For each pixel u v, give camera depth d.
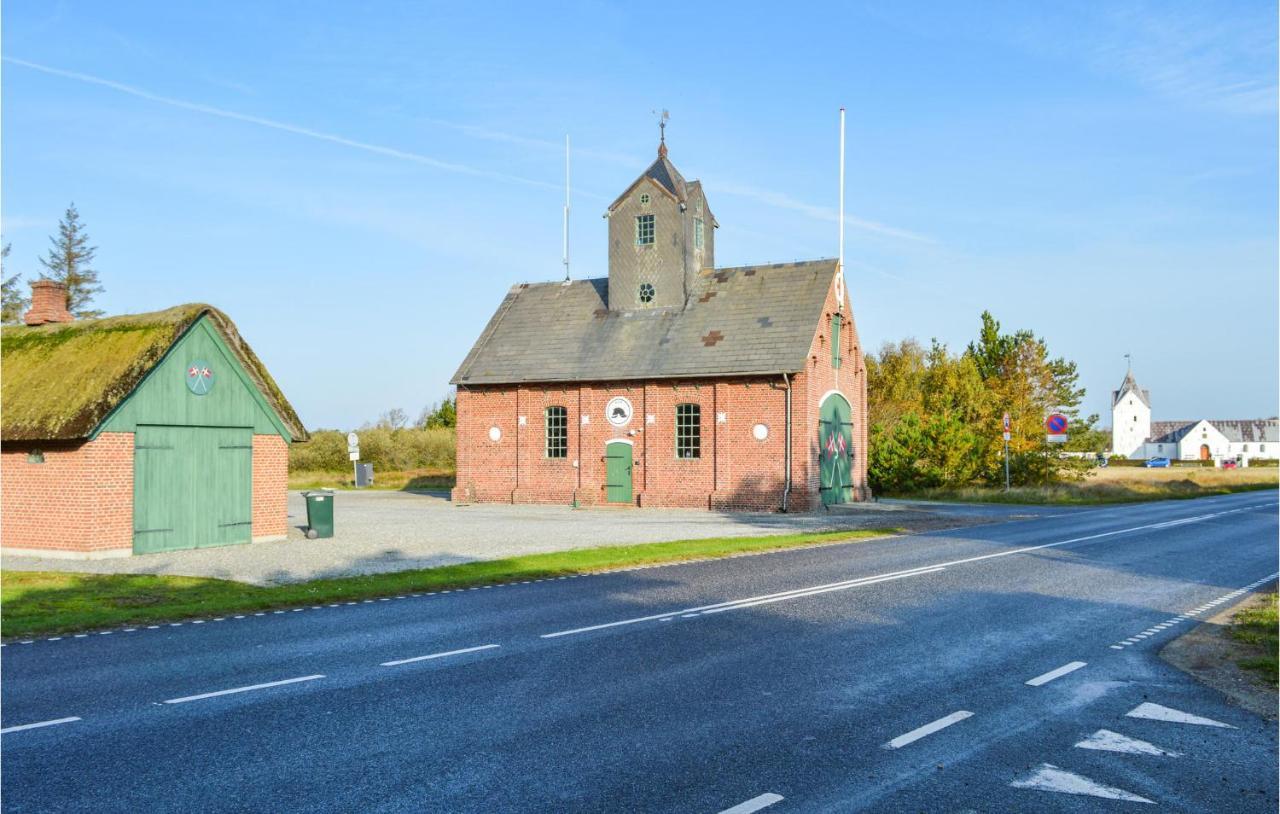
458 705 8.55
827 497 37.88
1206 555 21.28
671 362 38.06
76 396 20.86
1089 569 18.64
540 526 28.91
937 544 23.80
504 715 8.23
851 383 40.81
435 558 20.34
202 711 8.34
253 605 14.08
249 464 23.70
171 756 7.11
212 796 6.30
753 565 19.27
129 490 21.00
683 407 38.06
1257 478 70.88
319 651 10.94
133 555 20.97
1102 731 7.85
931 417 49.84
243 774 6.72
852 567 18.89
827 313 38.19
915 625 12.51
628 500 38.66
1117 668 10.12
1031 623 12.72
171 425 21.92
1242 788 6.57
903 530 27.98
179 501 22.03
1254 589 16.06
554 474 40.19
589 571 18.36
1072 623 12.75
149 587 15.92
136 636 11.92
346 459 66.12
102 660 10.47
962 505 40.91
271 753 7.19
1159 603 14.50
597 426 39.38
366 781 6.59
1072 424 54.06
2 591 15.33
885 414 60.94
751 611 13.56
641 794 6.36
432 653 10.79
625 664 10.18
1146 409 165.00
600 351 40.03
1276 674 9.81
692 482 37.56
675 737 7.59
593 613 13.49
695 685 9.27
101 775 6.70
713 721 8.03
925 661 10.36
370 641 11.52
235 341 23.23
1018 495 45.00
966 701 8.73
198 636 11.91
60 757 7.09
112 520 20.64
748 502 36.44
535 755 7.15
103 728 7.82
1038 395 53.16
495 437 41.50
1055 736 7.71
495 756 7.13
